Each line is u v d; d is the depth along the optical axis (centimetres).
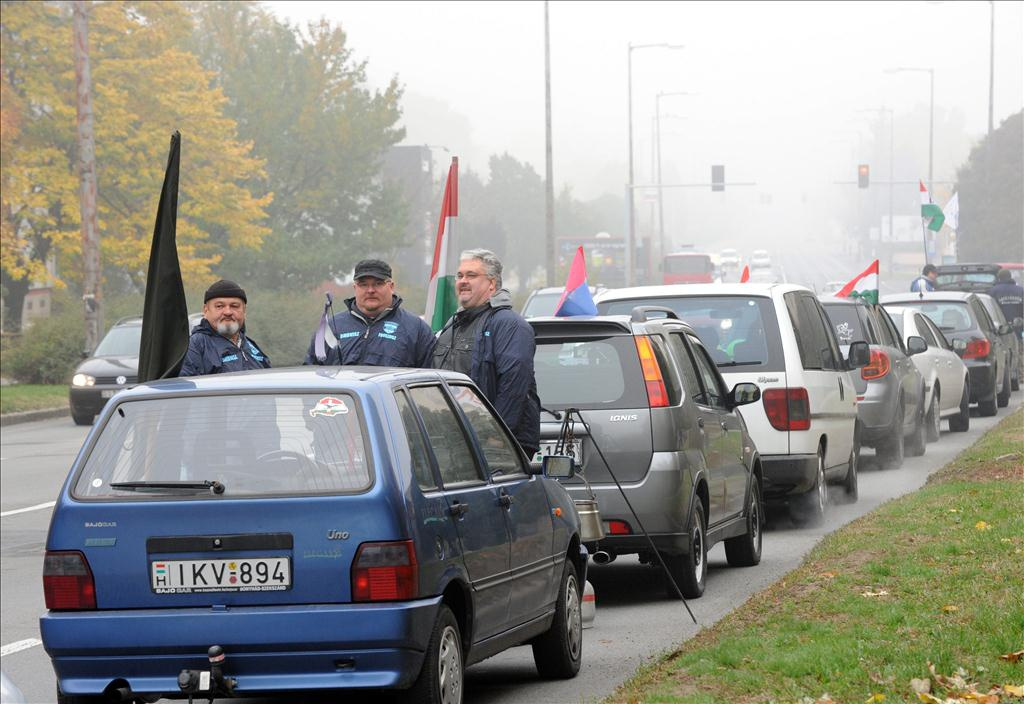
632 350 1989
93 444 1282
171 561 1234
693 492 2005
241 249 11556
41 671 1839
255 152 11919
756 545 2366
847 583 1755
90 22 9319
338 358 1828
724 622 1669
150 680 1234
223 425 1270
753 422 2591
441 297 2184
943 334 4659
